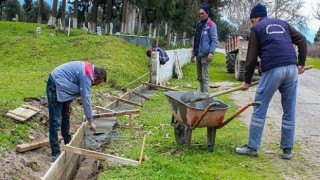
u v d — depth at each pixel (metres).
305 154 4.81
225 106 4.57
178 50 14.73
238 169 4.14
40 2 24.05
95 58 12.70
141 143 5.09
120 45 14.76
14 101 5.83
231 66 15.30
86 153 4.02
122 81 10.27
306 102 9.01
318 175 4.09
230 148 4.86
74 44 14.62
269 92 4.39
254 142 4.55
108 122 6.07
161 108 7.57
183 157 4.40
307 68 4.48
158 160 4.20
